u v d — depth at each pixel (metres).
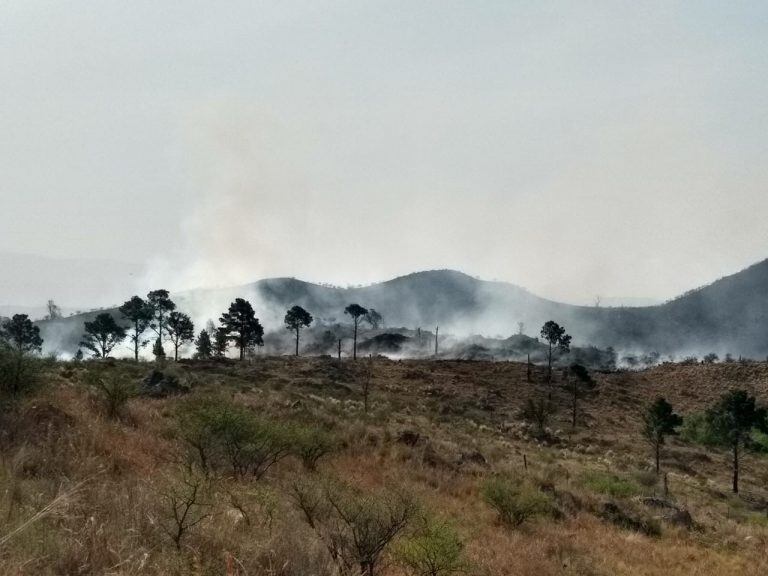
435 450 28.00
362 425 30.42
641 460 53.84
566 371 104.12
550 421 71.12
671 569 15.73
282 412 28.75
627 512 22.84
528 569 12.44
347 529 9.01
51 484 7.42
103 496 7.21
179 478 9.49
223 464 13.65
